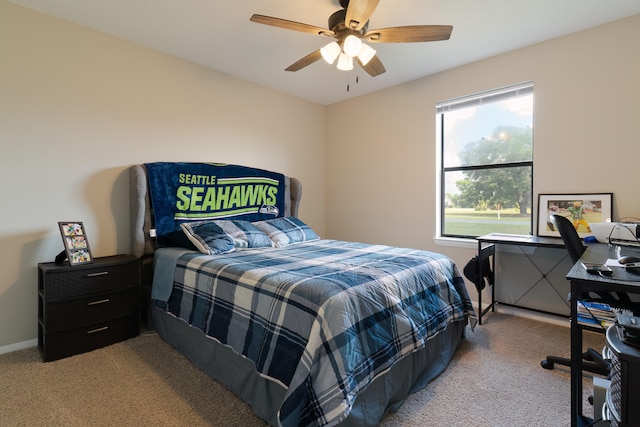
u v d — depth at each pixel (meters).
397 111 3.77
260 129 3.78
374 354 1.47
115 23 2.47
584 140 2.57
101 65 2.60
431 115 3.47
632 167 2.38
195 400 1.68
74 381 1.86
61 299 2.13
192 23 2.46
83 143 2.53
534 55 2.79
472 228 3.34
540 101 2.78
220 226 2.81
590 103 2.54
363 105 4.12
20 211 2.27
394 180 3.83
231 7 2.25
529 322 2.79
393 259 2.23
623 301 1.54
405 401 1.68
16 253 2.26
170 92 3.01
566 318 2.70
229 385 1.76
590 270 1.34
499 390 1.78
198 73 3.21
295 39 2.71
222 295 1.87
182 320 2.15
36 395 1.72
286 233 3.16
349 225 4.33
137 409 1.61
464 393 1.75
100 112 2.60
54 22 2.37
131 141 2.78
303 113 4.29
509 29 2.54
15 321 2.26
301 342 1.36
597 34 2.50
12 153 2.22
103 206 2.64
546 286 2.81
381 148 3.95
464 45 2.80
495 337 2.48
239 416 1.55
